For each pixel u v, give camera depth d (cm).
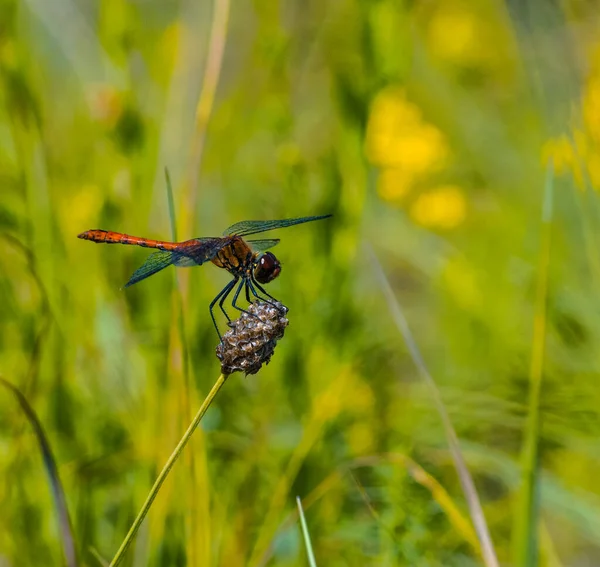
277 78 205
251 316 192
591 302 203
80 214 201
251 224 196
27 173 200
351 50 202
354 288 202
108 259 201
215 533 198
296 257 201
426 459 200
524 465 195
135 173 201
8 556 197
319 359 201
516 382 203
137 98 202
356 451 200
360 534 198
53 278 200
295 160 201
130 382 200
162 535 197
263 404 200
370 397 201
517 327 205
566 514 198
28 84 200
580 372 202
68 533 194
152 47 205
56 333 200
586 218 202
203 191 205
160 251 195
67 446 199
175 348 197
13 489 198
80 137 203
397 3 201
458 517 196
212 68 200
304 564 198
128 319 200
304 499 198
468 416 201
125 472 198
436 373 205
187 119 205
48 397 199
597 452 201
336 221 201
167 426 197
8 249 200
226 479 199
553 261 205
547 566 198
